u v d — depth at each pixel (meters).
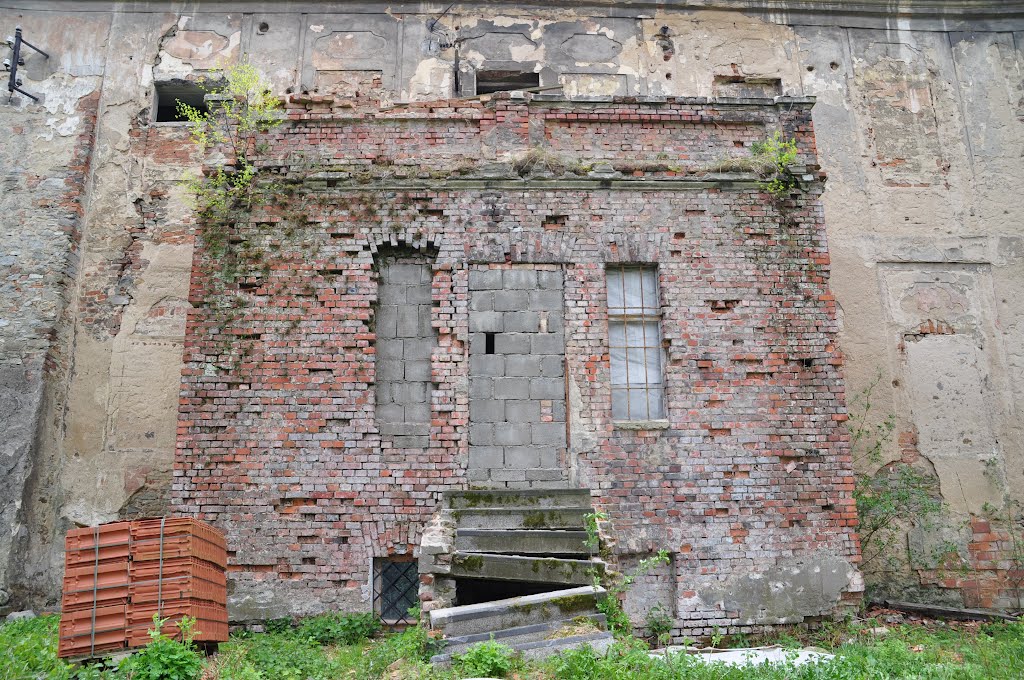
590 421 9.56
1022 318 13.93
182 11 14.80
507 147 10.29
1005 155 14.73
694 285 10.01
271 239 9.87
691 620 9.09
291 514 9.20
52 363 12.66
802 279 10.12
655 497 9.41
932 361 13.69
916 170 14.65
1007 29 15.38
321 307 9.70
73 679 6.66
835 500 9.52
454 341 9.69
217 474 9.23
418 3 14.97
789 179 10.35
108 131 14.12
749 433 9.63
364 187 10.05
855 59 15.24
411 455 9.40
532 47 14.91
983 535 12.98
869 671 7.14
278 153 10.20
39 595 11.99
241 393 9.43
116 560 7.20
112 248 13.60
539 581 8.20
